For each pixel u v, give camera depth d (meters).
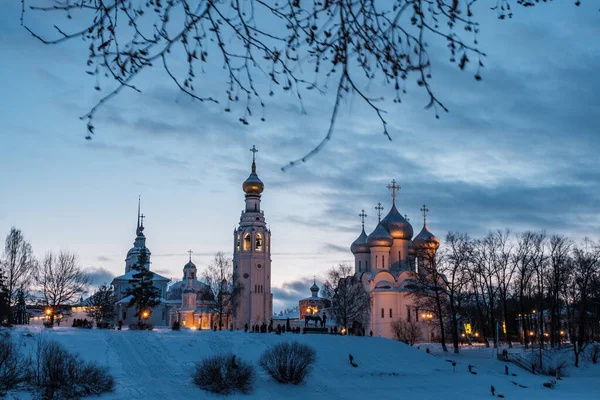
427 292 104.50
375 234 126.44
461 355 92.00
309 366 66.62
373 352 80.81
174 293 170.00
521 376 77.94
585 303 101.38
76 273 104.44
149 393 54.84
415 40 6.59
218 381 57.19
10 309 91.12
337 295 114.75
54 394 48.62
